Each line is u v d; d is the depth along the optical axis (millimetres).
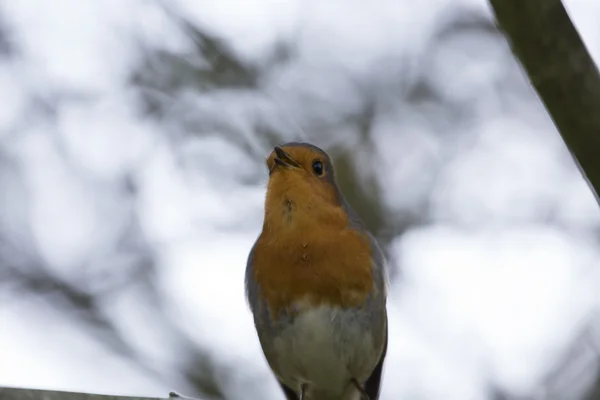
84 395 6387
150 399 6531
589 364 11875
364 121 13148
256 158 12859
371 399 9234
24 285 12758
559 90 4969
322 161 8781
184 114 12984
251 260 8656
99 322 12609
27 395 6289
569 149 5051
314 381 8930
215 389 12188
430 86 13297
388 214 12773
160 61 13172
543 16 4945
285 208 8484
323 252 8367
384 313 8719
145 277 12688
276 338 8570
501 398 11883
